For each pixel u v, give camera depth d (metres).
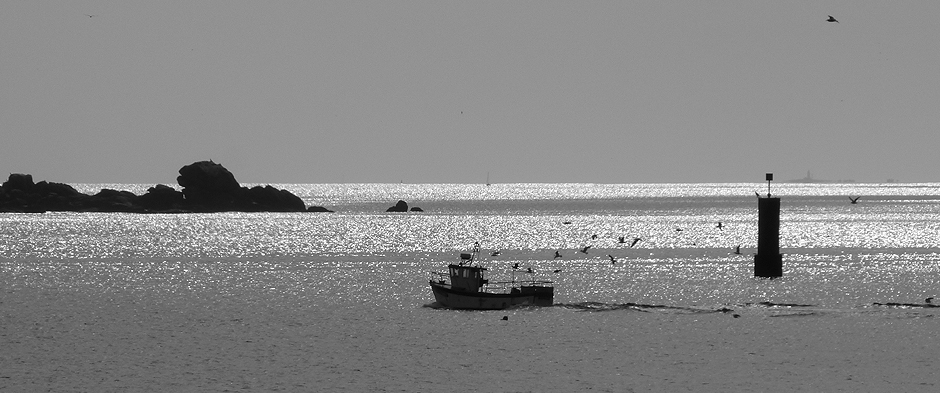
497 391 148.25
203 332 190.38
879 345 178.38
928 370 160.00
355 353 172.50
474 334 188.88
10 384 151.25
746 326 196.75
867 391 148.12
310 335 187.75
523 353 172.50
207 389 149.12
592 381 153.75
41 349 174.75
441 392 147.75
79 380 153.75
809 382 153.25
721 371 159.62
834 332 190.25
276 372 159.12
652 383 152.62
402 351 174.00
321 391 148.12
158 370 160.12
